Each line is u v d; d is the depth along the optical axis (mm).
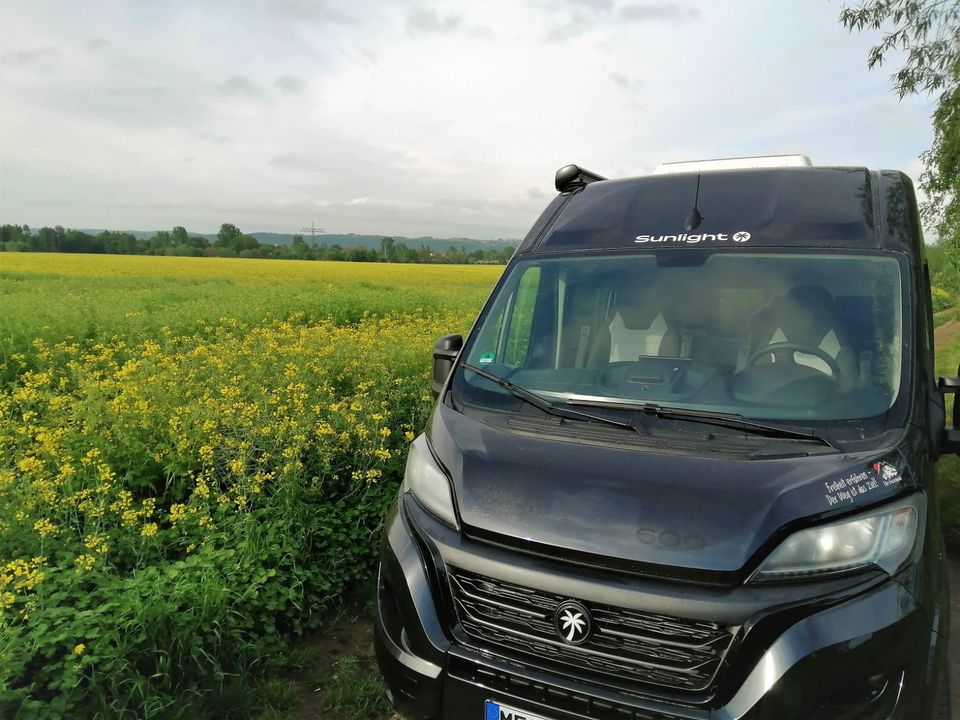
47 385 7484
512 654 2486
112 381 6977
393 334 11992
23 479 4453
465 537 2658
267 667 3713
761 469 2471
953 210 9828
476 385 3291
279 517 4773
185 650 3471
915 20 8570
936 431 2803
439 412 3219
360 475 5375
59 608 3379
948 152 9250
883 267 3082
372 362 8906
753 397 2875
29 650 3117
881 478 2439
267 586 4121
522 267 3715
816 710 2166
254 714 3391
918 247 3207
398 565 2768
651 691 2289
